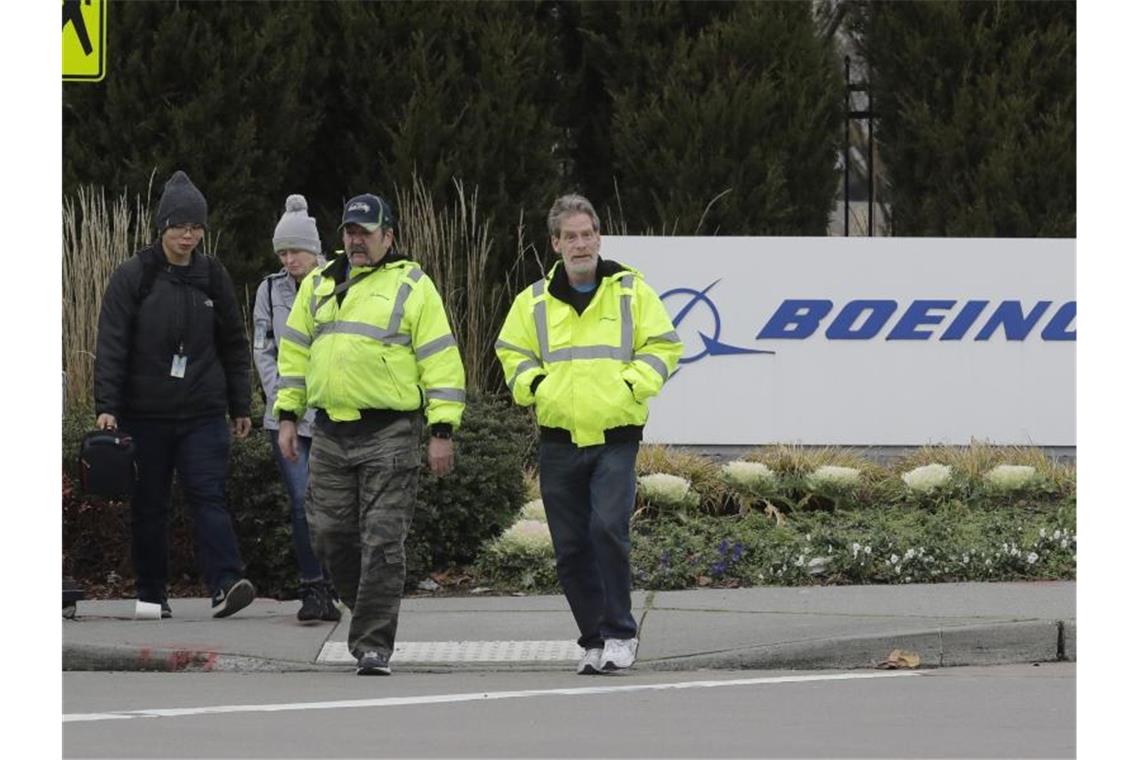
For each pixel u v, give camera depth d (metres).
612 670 28.42
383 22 50.44
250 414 33.97
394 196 49.25
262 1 49.06
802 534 38.72
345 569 28.52
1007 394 46.22
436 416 27.75
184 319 31.95
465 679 28.05
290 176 50.78
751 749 21.94
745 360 46.06
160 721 24.05
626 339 27.67
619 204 50.47
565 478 28.00
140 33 47.97
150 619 32.66
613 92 51.66
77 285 43.44
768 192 49.72
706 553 37.22
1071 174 50.50
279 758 21.36
